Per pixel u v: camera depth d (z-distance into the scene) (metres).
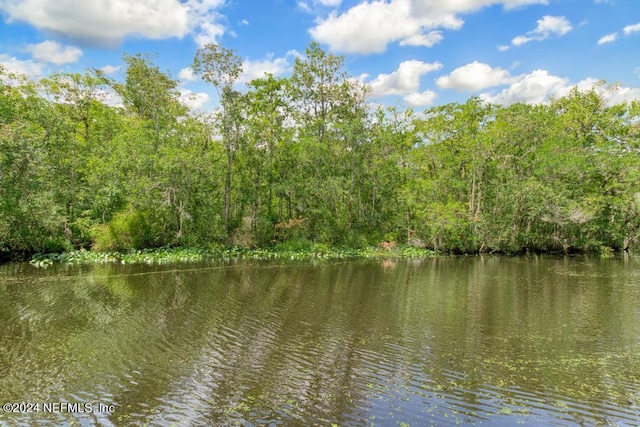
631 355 12.29
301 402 9.16
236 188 38.84
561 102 47.56
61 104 35.62
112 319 14.94
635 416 8.81
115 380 10.10
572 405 9.25
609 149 41.09
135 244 33.00
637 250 46.56
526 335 14.04
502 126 39.56
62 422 8.27
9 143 25.86
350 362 11.44
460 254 40.25
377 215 42.91
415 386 10.05
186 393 9.48
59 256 29.36
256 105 38.50
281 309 16.73
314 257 34.28
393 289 21.33
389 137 42.06
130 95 39.03
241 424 8.24
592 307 17.97
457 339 13.54
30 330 13.61
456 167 43.09
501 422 8.51
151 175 33.56
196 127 37.53
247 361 11.37
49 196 28.94
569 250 43.94
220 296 18.78
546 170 40.38
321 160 39.53
